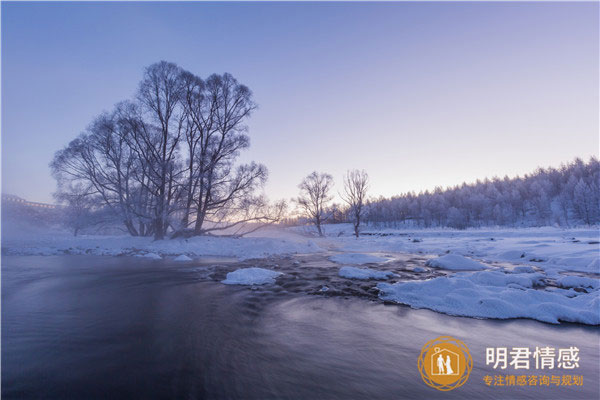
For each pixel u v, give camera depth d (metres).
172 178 22.50
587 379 3.39
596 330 5.05
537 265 12.52
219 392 3.06
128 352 4.11
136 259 15.77
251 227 26.25
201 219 23.50
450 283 7.30
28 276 10.44
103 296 7.55
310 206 46.53
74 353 4.07
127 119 21.66
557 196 90.50
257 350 4.18
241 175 23.77
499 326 5.24
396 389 3.12
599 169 95.50
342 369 3.59
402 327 5.18
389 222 100.56
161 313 6.07
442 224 90.38
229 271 11.59
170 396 2.99
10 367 3.63
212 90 24.52
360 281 9.39
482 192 109.19
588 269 10.84
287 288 8.44
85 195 23.36
